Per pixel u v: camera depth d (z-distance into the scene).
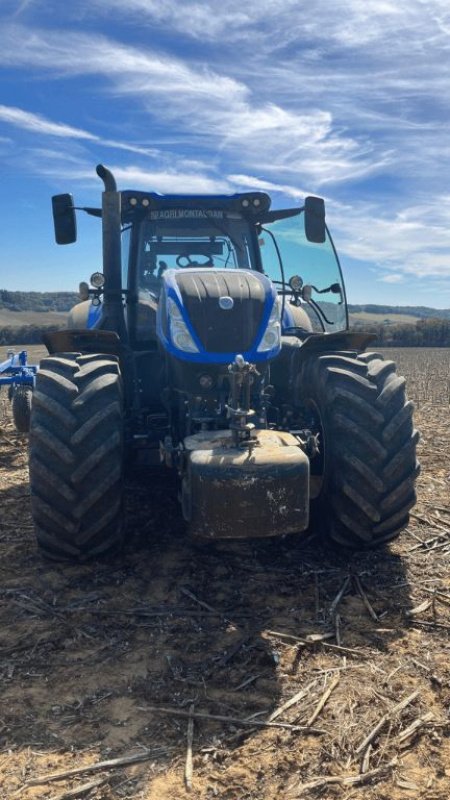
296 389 4.59
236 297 3.86
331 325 4.97
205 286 3.90
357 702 2.62
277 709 2.59
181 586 3.65
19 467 6.43
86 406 3.59
